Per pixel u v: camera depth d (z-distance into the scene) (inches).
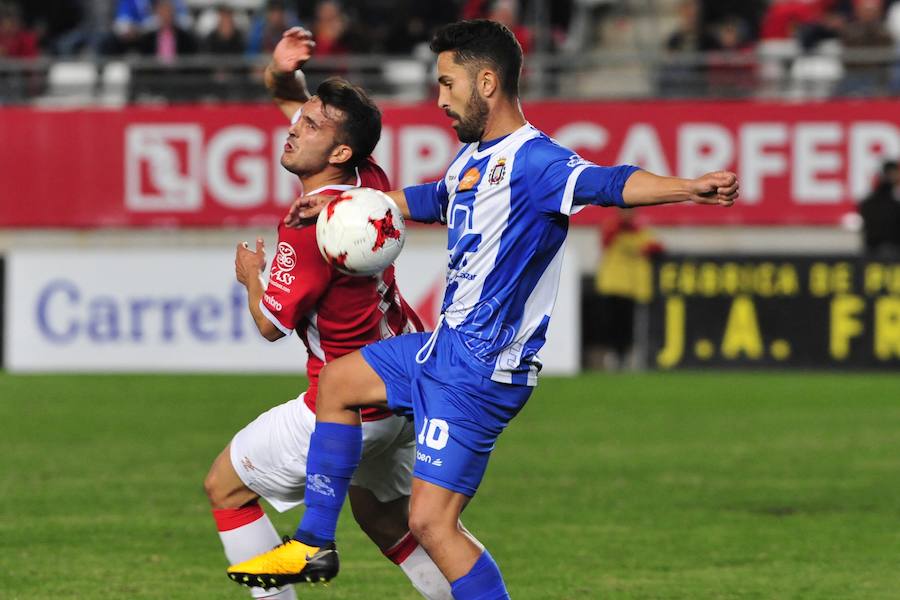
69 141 2249.0
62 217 2252.7
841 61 2314.2
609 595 841.5
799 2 2699.3
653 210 2240.4
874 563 933.8
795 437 1492.4
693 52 2386.8
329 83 668.7
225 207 2245.3
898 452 1398.9
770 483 1234.0
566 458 1363.2
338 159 666.8
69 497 1159.0
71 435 1487.5
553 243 623.5
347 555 965.2
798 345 2043.6
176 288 2047.2
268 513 1146.7
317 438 641.6
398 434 675.4
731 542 999.6
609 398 1795.0
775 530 1040.8
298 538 634.8
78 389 1866.4
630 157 2212.1
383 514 705.6
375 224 636.7
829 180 2191.2
